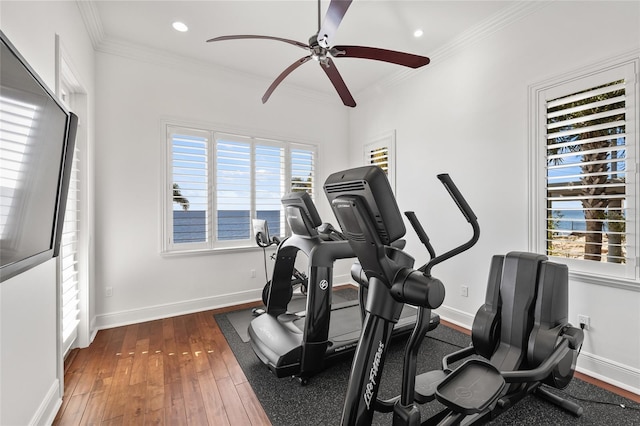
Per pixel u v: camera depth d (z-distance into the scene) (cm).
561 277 173
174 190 331
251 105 380
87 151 254
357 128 447
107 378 205
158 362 227
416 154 348
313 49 201
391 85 382
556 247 228
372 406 111
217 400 182
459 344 257
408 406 112
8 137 100
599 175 204
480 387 106
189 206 340
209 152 352
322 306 204
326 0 239
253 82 380
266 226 303
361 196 94
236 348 250
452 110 305
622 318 195
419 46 307
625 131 193
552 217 230
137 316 309
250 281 376
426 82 335
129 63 306
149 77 316
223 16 260
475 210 284
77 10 231
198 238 346
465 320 294
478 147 281
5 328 122
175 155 331
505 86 258
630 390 189
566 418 166
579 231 214
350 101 272
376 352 111
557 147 224
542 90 233
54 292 172
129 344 257
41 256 130
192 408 175
